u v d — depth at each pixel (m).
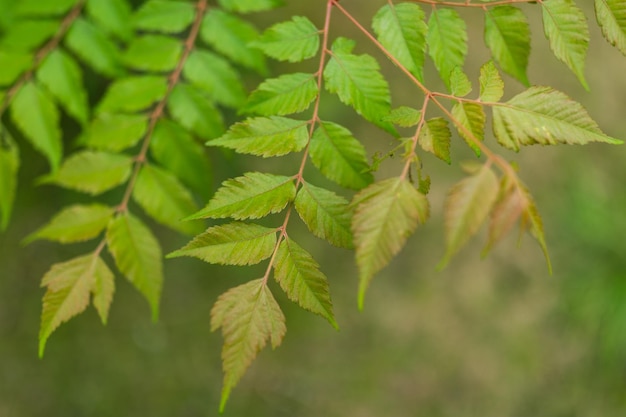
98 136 0.70
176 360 1.39
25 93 0.71
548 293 1.52
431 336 1.50
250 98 0.60
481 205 0.54
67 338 1.35
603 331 1.45
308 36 0.61
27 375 1.30
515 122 0.56
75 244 1.36
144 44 0.71
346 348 1.47
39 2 0.73
